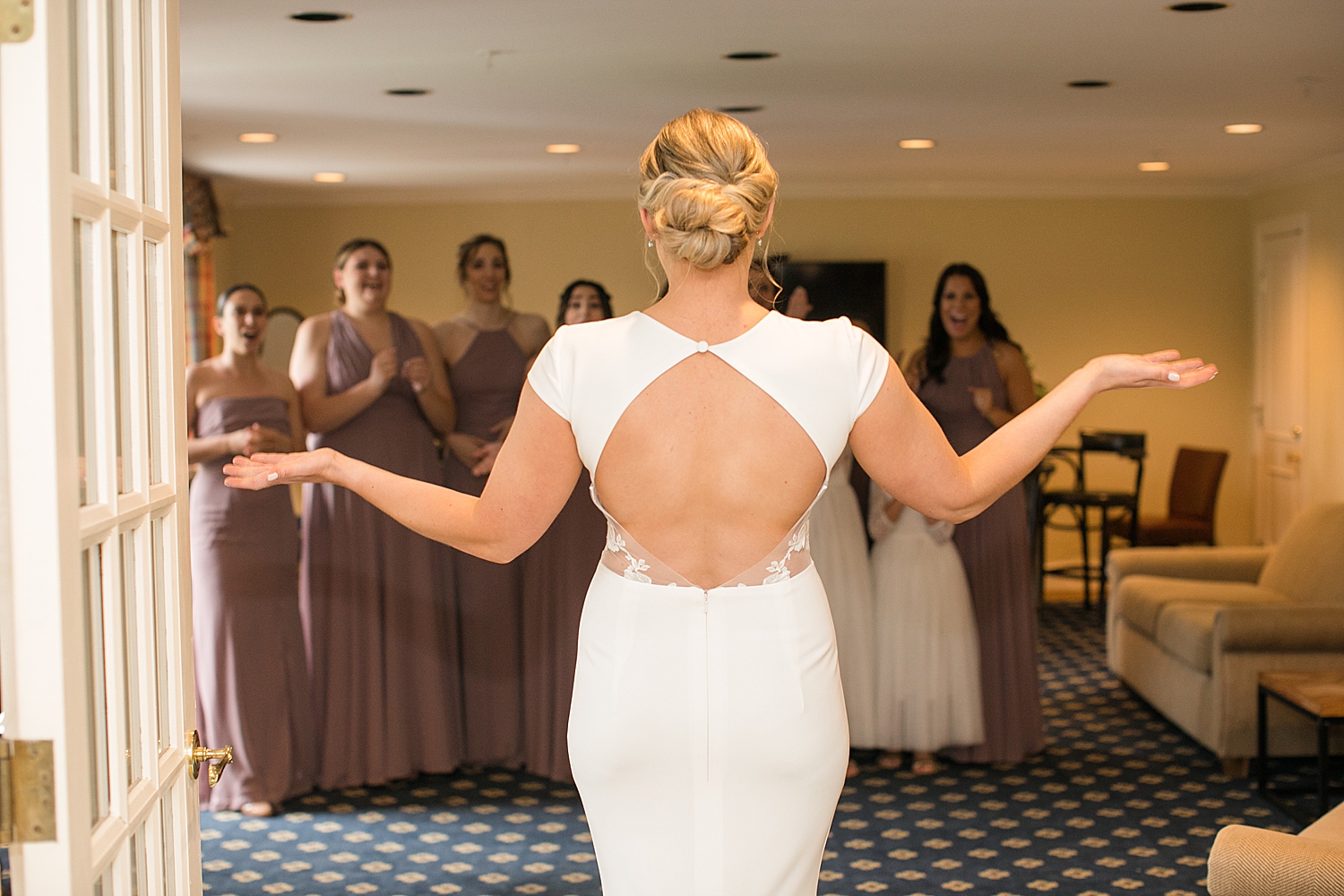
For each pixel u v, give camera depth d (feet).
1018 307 28.07
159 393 5.08
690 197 4.66
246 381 12.65
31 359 3.78
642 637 5.00
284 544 12.77
